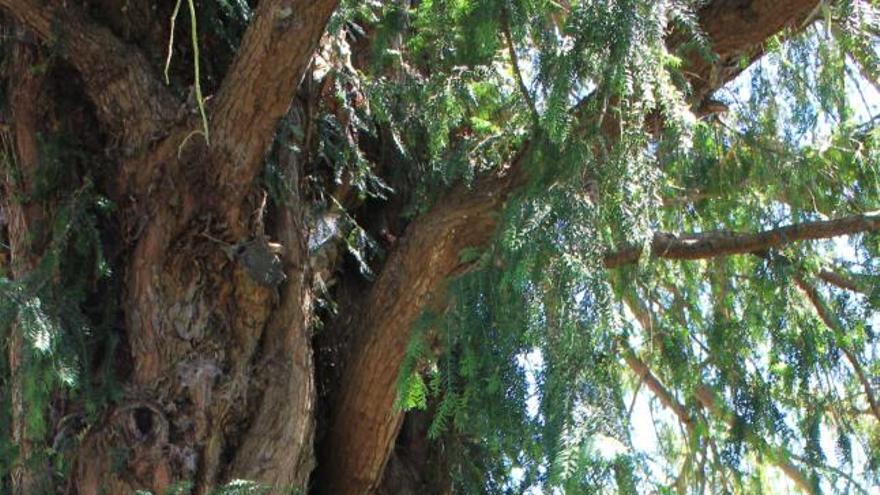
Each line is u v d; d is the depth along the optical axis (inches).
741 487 235.9
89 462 200.1
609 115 190.1
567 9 201.0
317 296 231.8
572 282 182.2
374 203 252.4
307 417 213.0
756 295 238.5
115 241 213.8
